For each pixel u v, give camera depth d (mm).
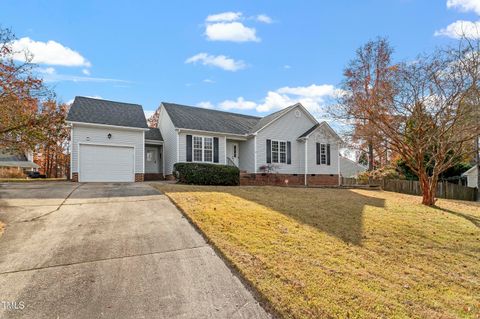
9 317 3178
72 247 5152
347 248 5852
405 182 20234
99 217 7172
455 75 10883
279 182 20969
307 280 4180
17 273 4152
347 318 3338
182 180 15773
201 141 19172
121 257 4785
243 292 3807
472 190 20391
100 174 16297
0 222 6520
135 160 17375
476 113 10508
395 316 3486
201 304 3518
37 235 5754
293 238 6105
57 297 3584
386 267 5082
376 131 13305
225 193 11289
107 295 3658
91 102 18391
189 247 5289
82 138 15969
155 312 3334
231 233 6070
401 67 13609
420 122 11711
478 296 4285
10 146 11594
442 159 12055
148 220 6973
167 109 20250
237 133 20516
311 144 22219
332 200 11367
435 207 11727
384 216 9039
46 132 12734
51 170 35312
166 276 4184
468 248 6562
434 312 3689
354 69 20703
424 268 5230
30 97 11242
